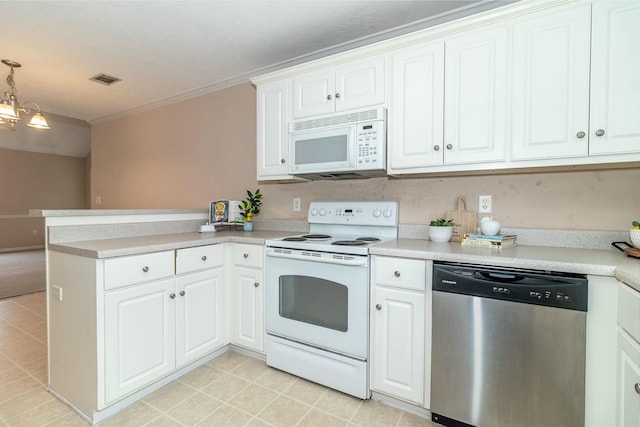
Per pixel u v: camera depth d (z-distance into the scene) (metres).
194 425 1.61
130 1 1.92
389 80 1.96
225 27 2.21
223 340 2.30
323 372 1.92
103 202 4.34
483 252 1.59
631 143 1.40
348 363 1.83
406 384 1.69
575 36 1.49
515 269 1.42
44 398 1.82
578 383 1.29
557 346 1.32
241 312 2.28
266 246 2.13
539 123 1.57
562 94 1.52
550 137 1.55
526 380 1.38
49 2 1.92
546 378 1.34
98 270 1.58
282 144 2.36
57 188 7.71
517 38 1.61
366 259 1.76
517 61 1.62
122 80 3.10
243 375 2.07
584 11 1.47
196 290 2.09
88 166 8.12
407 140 1.91
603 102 1.44
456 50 1.76
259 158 2.48
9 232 7.01
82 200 8.13
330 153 2.11
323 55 2.59
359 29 2.24
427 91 1.84
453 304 1.52
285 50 2.53
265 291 2.18
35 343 2.50
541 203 1.87
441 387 1.57
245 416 1.68
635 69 1.39
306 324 1.98
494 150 1.68
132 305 1.73
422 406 1.65
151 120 3.79
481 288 1.45
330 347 1.89
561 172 1.82
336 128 2.09
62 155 7.78
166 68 2.85
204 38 2.35
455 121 1.77
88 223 2.01
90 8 1.99
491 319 1.43
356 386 1.81
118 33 2.28
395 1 1.94
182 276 2.00
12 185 7.05
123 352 1.69
